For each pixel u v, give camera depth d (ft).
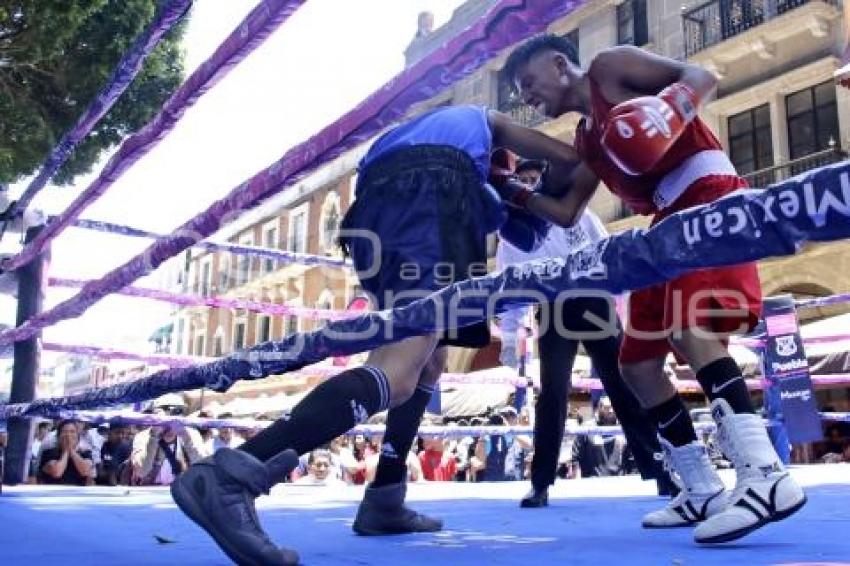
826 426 31.04
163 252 7.22
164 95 27.53
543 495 9.00
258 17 4.77
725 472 16.74
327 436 4.29
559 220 6.14
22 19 21.76
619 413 9.52
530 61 6.03
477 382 14.92
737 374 5.36
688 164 5.52
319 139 5.10
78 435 17.80
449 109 5.78
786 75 38.50
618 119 4.61
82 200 8.61
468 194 5.33
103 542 5.59
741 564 4.35
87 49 24.50
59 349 11.46
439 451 21.62
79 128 8.07
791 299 16.33
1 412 10.75
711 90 4.85
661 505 9.12
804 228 2.83
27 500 9.52
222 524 3.87
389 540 5.85
